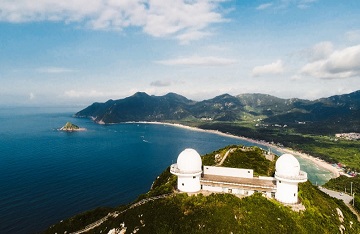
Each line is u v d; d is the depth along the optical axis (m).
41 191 140.25
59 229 91.88
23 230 101.94
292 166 69.56
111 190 145.88
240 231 57.47
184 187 73.56
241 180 77.00
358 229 83.31
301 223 64.12
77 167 190.75
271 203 66.50
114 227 69.38
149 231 61.22
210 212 61.59
